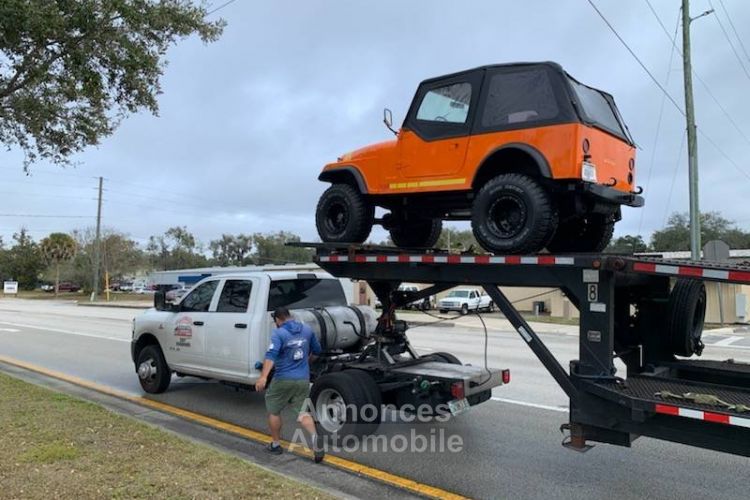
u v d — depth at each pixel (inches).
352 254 258.8
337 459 228.8
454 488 199.2
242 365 286.4
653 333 220.4
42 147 426.6
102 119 431.2
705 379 208.5
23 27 300.8
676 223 2274.9
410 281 245.0
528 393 346.6
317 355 266.5
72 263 3107.8
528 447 244.2
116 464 189.5
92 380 397.1
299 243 273.7
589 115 222.4
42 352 546.0
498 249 215.5
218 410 307.7
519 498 190.5
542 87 216.2
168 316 333.7
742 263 187.8
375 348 271.9
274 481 178.9
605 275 186.4
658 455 232.8
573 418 189.5
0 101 380.2
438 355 286.5
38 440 212.7
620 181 238.8
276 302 293.3
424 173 243.3
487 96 228.2
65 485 169.5
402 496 193.2
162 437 221.6
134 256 3235.7
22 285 3740.2
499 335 755.4
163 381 339.3
